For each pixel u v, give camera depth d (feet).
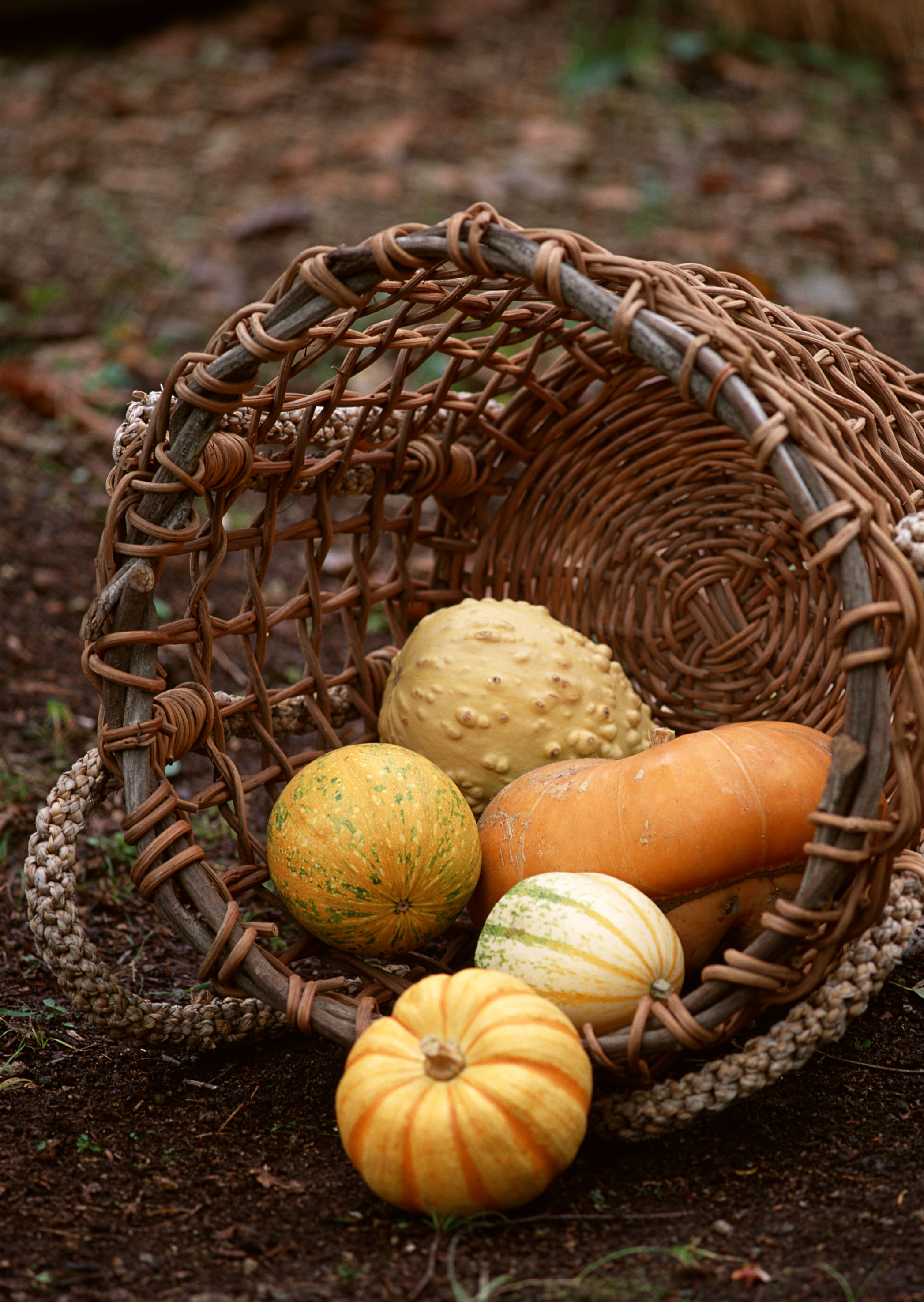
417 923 4.82
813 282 9.26
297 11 14.02
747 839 4.71
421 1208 4.49
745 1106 4.79
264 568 5.11
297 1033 5.03
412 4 13.91
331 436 5.13
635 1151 4.69
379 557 7.45
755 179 10.80
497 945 4.68
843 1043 4.96
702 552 5.31
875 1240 4.48
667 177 10.84
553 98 12.21
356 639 5.28
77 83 13.17
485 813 4.98
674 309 4.64
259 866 5.00
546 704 5.05
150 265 10.15
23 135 12.28
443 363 8.17
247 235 10.45
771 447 4.51
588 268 4.68
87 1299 4.41
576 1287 4.41
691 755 4.77
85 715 6.13
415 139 11.66
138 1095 4.85
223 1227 4.54
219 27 14.02
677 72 12.44
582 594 5.38
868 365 5.02
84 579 6.97
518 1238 4.51
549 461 5.34
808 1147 4.69
